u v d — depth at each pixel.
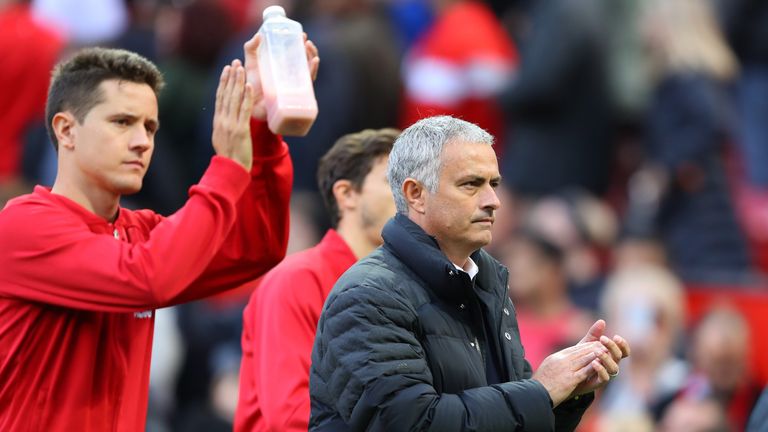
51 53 37.06
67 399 18.44
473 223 17.30
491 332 17.67
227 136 18.78
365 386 16.69
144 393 19.17
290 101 18.19
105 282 18.09
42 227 18.23
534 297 31.94
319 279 20.14
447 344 17.20
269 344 19.70
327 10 38.03
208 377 32.50
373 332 16.86
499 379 17.67
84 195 18.61
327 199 20.98
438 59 40.22
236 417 20.59
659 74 37.00
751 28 39.75
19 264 18.23
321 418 17.38
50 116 18.66
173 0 40.12
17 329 18.36
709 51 36.81
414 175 17.47
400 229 17.53
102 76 18.41
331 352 17.02
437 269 17.22
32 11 38.75
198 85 38.34
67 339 18.47
